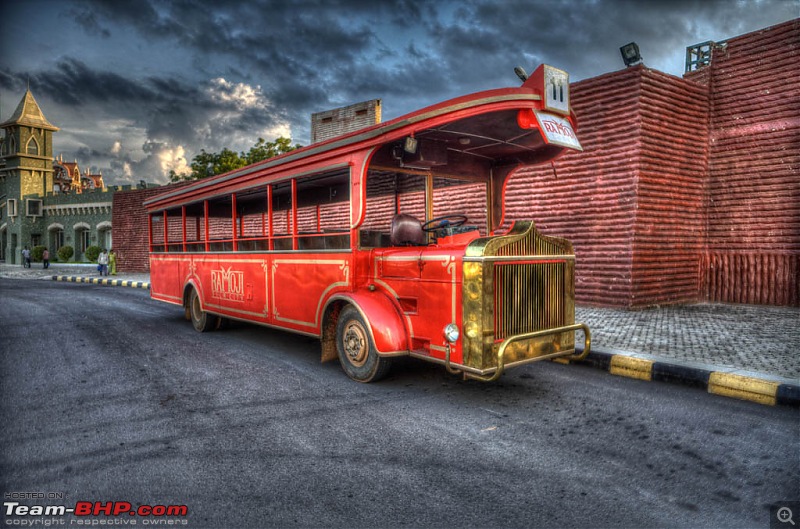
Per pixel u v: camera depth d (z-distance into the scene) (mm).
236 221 7594
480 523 2686
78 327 9188
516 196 11336
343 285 5449
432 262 4660
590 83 10148
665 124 10008
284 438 3854
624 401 4695
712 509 2814
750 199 10430
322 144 5668
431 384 5258
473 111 4473
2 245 49500
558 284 4895
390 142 5047
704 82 11102
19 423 4211
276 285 6633
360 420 4227
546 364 6113
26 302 13539
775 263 10133
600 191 10070
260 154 32156
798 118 9766
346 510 2826
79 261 42375
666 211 10172
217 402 4730
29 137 47656
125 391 5098
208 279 8359
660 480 3154
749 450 3582
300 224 6273
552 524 2674
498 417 4285
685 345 6344
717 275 10898
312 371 5832
